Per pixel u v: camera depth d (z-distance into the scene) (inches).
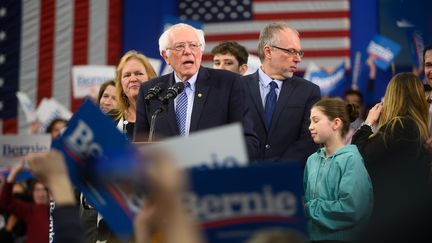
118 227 174.2
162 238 146.5
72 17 791.7
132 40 776.9
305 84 377.4
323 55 733.9
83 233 153.4
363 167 311.1
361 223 305.9
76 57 789.2
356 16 729.0
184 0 758.5
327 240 311.1
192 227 133.1
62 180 155.1
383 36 716.7
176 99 317.7
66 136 174.1
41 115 651.5
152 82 326.6
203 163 162.4
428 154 314.3
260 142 367.9
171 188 132.9
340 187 309.7
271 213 150.9
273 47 377.1
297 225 151.1
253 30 744.3
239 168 151.6
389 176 302.7
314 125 323.9
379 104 357.1
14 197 507.2
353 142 337.4
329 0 736.3
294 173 150.6
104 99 429.7
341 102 327.6
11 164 533.0
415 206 153.6
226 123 314.8
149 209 144.0
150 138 291.0
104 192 171.3
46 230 503.8
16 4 805.9
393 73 651.5
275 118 369.4
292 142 366.9
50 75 792.3
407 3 584.7
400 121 314.2
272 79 378.0
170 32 322.7
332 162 316.8
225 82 319.6
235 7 748.6
